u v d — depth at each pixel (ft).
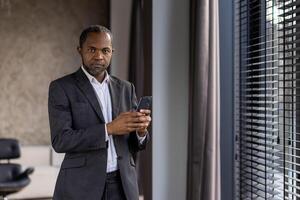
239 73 7.77
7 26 15.17
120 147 5.96
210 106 7.18
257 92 7.47
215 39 7.27
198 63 7.25
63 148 5.54
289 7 6.14
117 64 14.73
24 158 14.49
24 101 15.47
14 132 15.42
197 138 7.29
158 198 8.16
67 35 15.72
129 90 6.34
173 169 8.22
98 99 5.85
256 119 7.36
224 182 7.84
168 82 8.21
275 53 6.72
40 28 15.49
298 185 6.31
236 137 7.83
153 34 8.16
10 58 15.28
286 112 6.53
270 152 6.79
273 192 6.77
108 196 5.85
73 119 5.73
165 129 8.19
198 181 7.32
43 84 15.61
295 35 5.92
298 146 6.29
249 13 7.56
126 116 5.55
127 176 5.92
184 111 8.26
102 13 15.94
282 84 6.61
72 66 15.81
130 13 14.87
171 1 8.23
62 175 5.80
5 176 12.59
